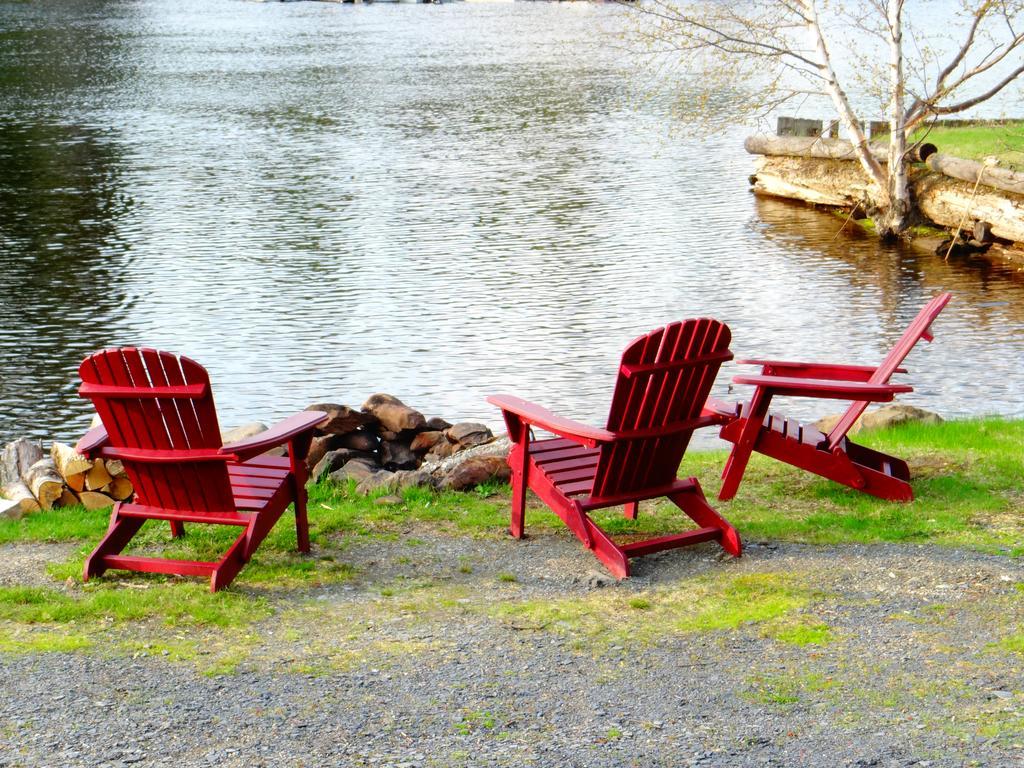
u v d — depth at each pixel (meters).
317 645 4.50
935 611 4.65
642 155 30.64
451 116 37.94
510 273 18.89
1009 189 19.77
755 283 18.17
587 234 21.77
